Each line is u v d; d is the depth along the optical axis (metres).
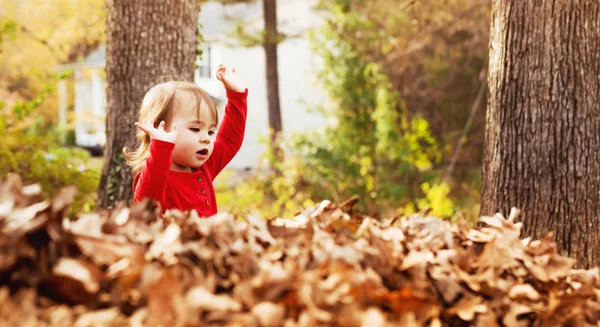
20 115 8.03
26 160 6.65
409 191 10.73
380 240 1.57
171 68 4.41
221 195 10.66
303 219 1.96
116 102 4.45
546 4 3.15
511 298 1.59
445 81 11.43
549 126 3.14
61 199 1.38
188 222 1.62
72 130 19.55
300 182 10.56
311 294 1.31
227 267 1.46
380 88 11.06
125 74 4.40
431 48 11.18
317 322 1.26
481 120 11.60
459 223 1.99
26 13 13.59
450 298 1.51
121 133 4.44
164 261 1.42
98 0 10.91
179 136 2.70
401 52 11.27
